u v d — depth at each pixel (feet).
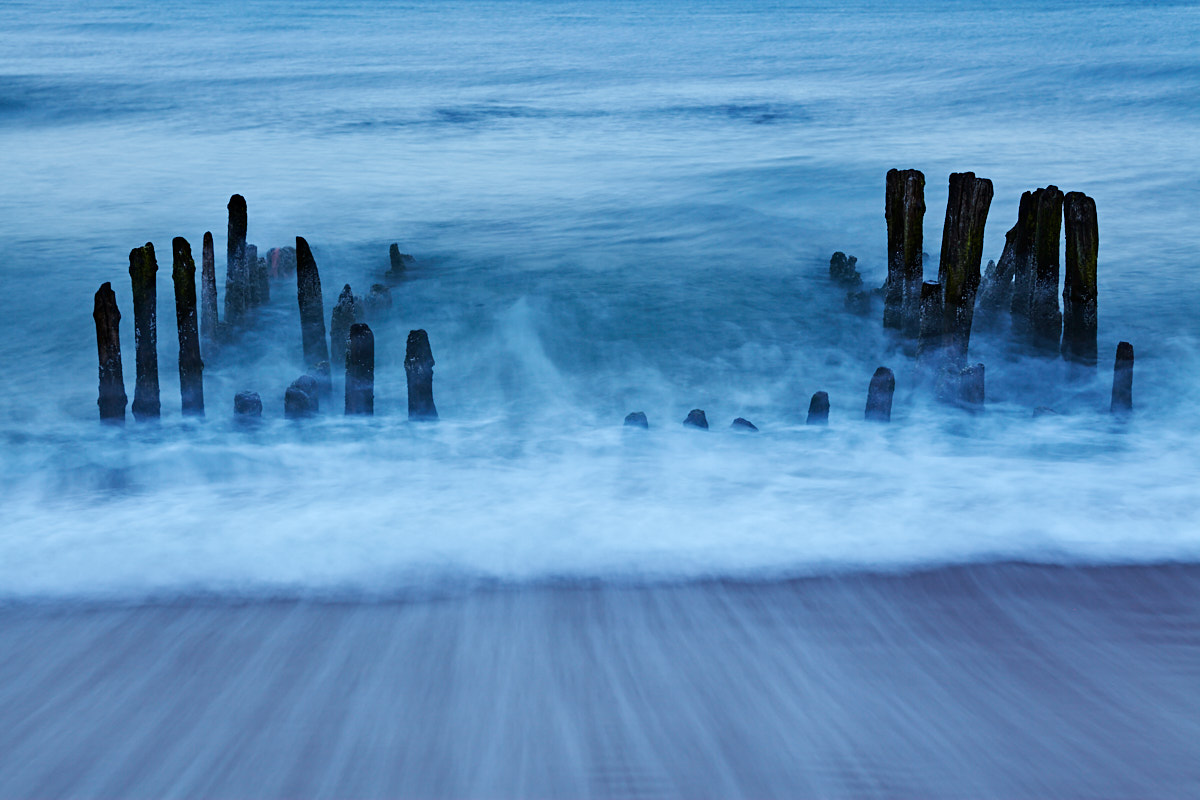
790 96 127.85
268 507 20.39
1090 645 14.76
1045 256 29.68
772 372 33.91
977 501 20.30
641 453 24.68
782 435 26.09
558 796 11.55
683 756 12.23
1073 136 89.61
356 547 18.10
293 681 13.80
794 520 19.30
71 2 406.62
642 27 276.21
